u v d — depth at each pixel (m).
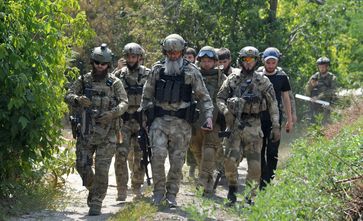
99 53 20.14
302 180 17.64
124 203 22.33
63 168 24.28
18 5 20.80
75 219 19.67
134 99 22.66
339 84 40.66
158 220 17.78
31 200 21.30
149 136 19.78
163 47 19.73
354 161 17.69
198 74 19.81
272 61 21.83
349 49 46.69
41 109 21.30
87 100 20.06
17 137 21.22
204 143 22.52
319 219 15.73
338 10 43.59
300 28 43.00
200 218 16.69
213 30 41.31
